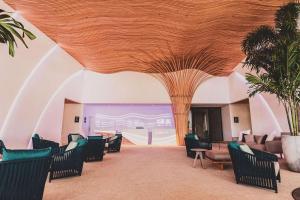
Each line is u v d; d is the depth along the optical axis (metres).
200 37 6.43
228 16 5.31
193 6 4.86
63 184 3.25
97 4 4.82
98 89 11.70
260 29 4.44
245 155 3.17
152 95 11.50
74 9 5.02
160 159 5.87
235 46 7.14
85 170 4.35
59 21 5.59
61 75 9.12
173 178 3.65
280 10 4.33
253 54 4.49
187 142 6.42
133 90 11.58
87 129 11.63
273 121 7.82
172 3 4.75
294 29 4.05
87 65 9.48
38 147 6.01
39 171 2.12
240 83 10.02
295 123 4.18
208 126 13.60
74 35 6.45
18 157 2.05
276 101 7.47
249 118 11.39
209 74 9.71
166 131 11.42
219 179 3.58
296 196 1.75
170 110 11.70
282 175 3.79
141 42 6.79
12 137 6.71
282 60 4.07
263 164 2.98
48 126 8.73
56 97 9.23
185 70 8.59
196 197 2.65
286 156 4.25
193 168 4.57
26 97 7.15
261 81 4.32
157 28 5.89
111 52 7.71
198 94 11.45
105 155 6.74
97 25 5.79
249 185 3.19
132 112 11.77
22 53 6.20
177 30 5.98
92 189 2.99
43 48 6.90
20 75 6.56
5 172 1.83
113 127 11.66
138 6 4.89
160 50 7.43
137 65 8.99
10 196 1.87
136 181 3.44
